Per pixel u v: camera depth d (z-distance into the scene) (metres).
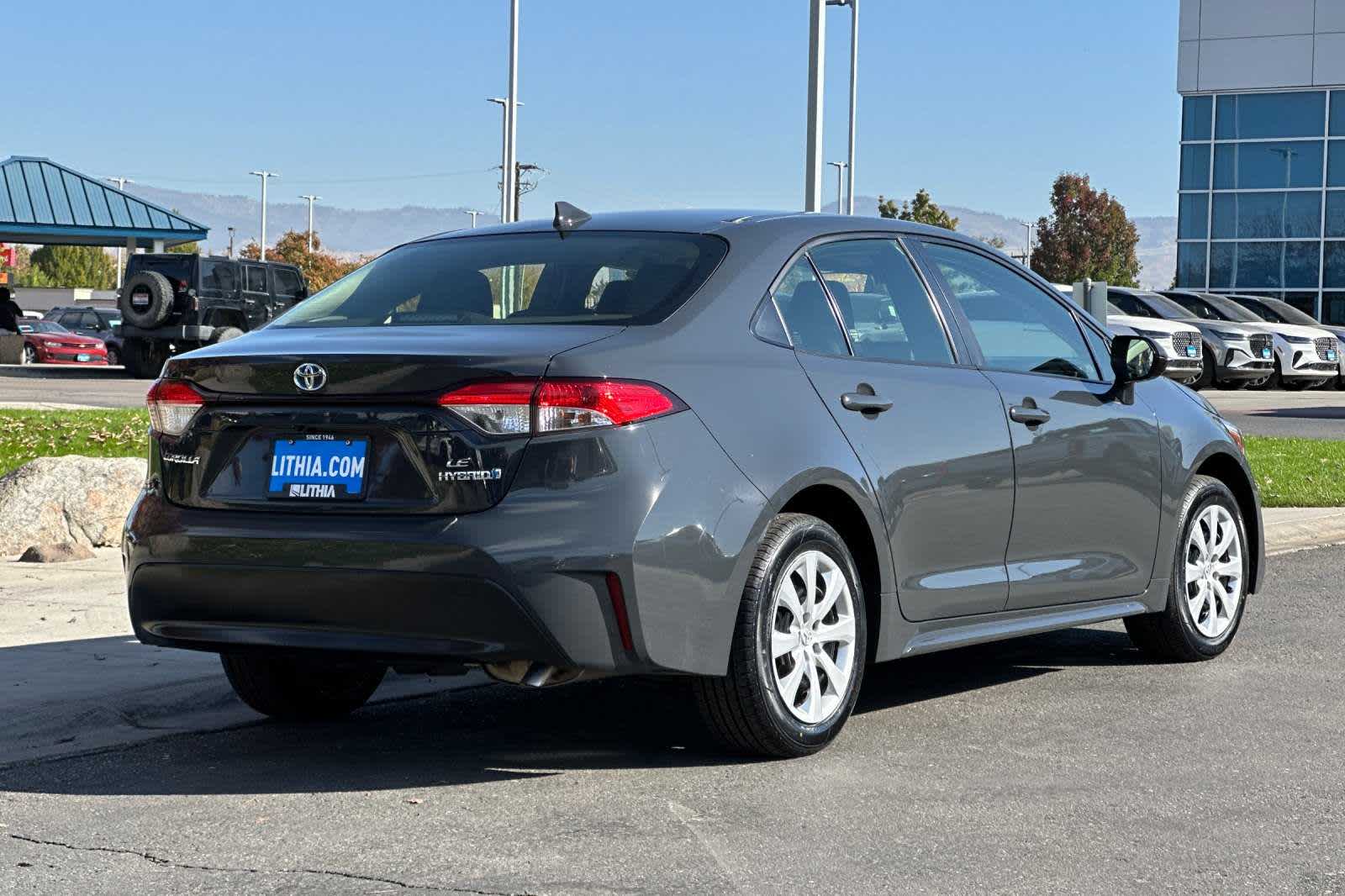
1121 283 88.50
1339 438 18.64
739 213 5.74
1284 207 40.62
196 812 4.64
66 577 8.35
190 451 4.99
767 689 5.04
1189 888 4.00
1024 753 5.38
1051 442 6.09
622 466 4.66
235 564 4.83
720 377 4.99
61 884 3.99
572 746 5.43
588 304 5.14
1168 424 6.78
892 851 4.27
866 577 5.47
